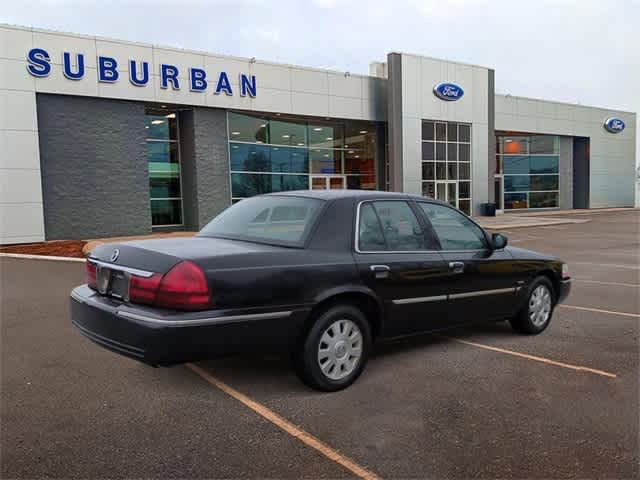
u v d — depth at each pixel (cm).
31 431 360
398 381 459
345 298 445
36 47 1742
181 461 320
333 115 2575
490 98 3130
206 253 393
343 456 328
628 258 1414
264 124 2452
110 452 331
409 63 2747
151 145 2166
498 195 3762
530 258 604
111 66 1892
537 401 416
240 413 390
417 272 485
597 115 4100
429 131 2873
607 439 352
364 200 482
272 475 305
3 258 1406
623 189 4372
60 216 1839
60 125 1825
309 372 419
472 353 543
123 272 396
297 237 440
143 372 481
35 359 523
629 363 513
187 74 2080
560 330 643
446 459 325
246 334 383
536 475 307
